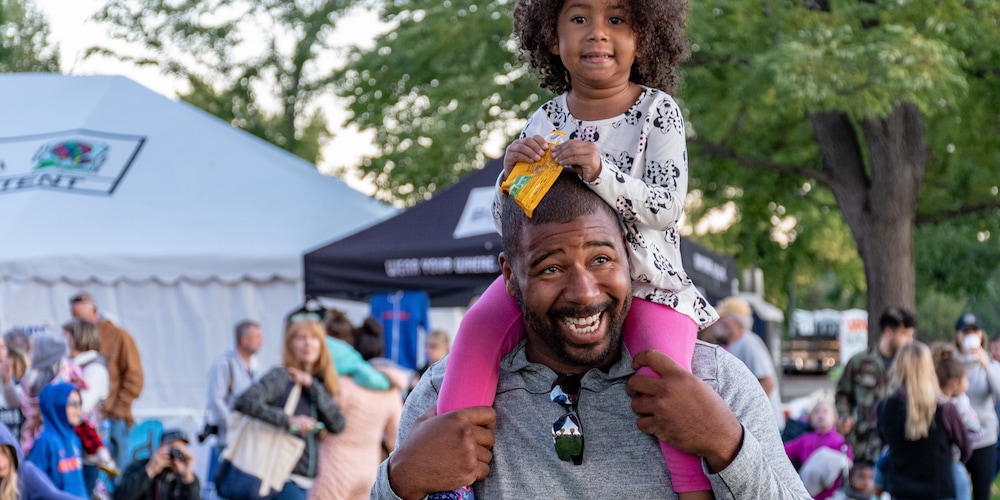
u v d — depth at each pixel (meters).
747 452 1.52
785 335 26.06
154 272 8.25
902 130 11.99
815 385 24.83
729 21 10.30
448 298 7.61
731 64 10.68
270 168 9.63
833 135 12.34
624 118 1.84
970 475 6.55
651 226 1.71
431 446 1.62
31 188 9.15
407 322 6.91
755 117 11.72
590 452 1.65
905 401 5.62
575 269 1.59
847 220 12.47
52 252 8.22
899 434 5.65
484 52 11.82
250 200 9.16
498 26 11.79
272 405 4.77
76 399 4.70
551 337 1.63
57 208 8.86
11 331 6.43
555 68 2.08
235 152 9.77
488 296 1.86
